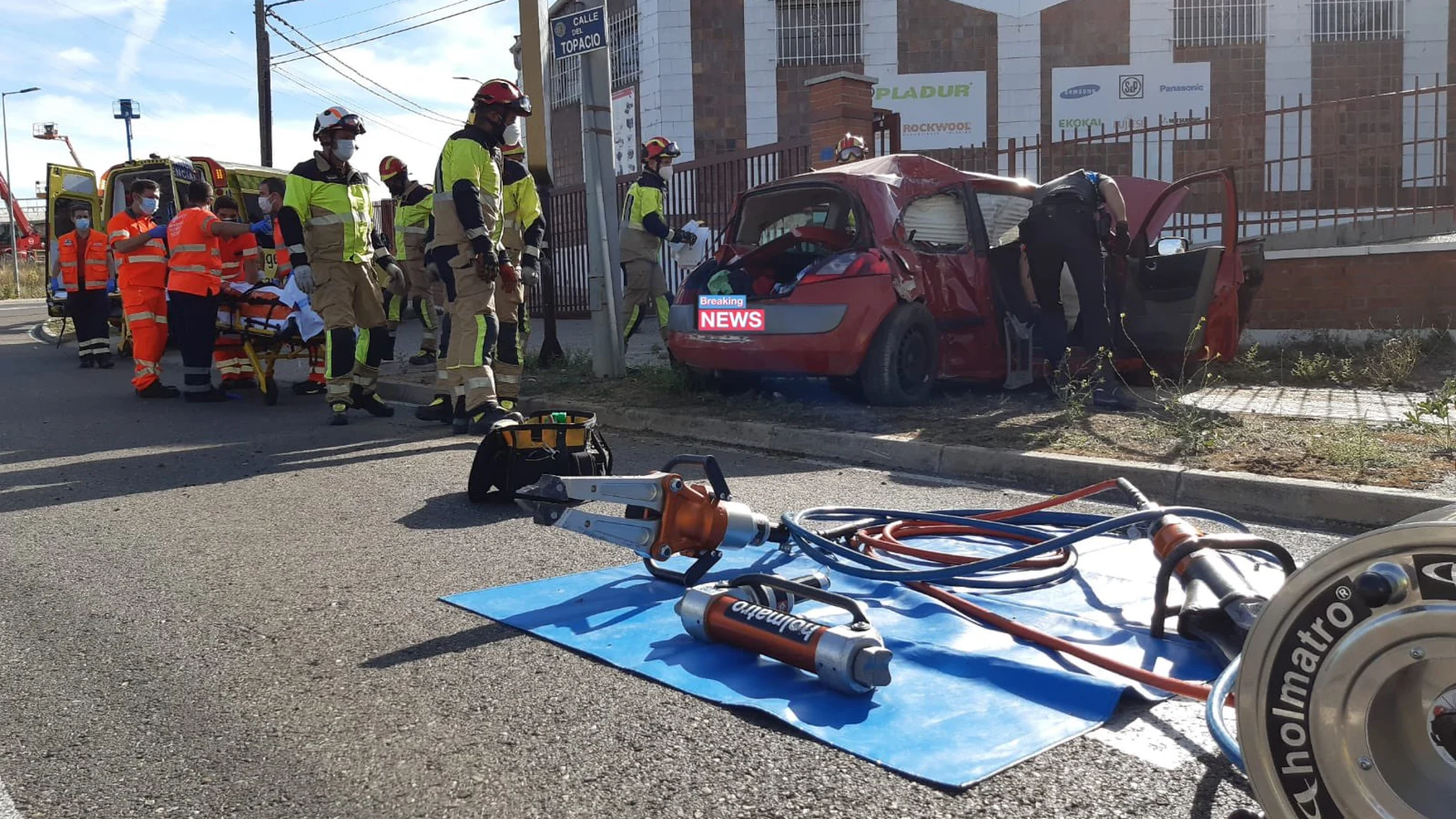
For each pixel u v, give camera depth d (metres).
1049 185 7.04
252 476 6.19
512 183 7.98
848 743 2.53
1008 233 8.00
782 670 2.99
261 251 11.68
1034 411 6.97
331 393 8.12
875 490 5.52
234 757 2.57
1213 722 2.21
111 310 14.29
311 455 6.86
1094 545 4.19
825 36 22.53
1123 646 3.09
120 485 5.96
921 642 3.16
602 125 9.17
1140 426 6.26
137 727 2.75
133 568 4.25
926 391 7.34
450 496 5.56
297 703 2.88
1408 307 9.93
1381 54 21.73
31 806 2.35
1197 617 2.90
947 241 7.53
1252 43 21.83
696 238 10.70
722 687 2.87
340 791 2.39
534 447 5.23
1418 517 1.68
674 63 22.55
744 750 2.53
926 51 22.42
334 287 8.09
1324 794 1.64
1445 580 1.50
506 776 2.43
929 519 4.26
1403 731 1.57
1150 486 5.23
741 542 3.78
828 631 2.83
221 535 4.79
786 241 7.44
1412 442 5.58
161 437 7.65
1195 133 21.88
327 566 4.23
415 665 3.13
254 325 9.34
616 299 9.35
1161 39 21.97
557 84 25.30
